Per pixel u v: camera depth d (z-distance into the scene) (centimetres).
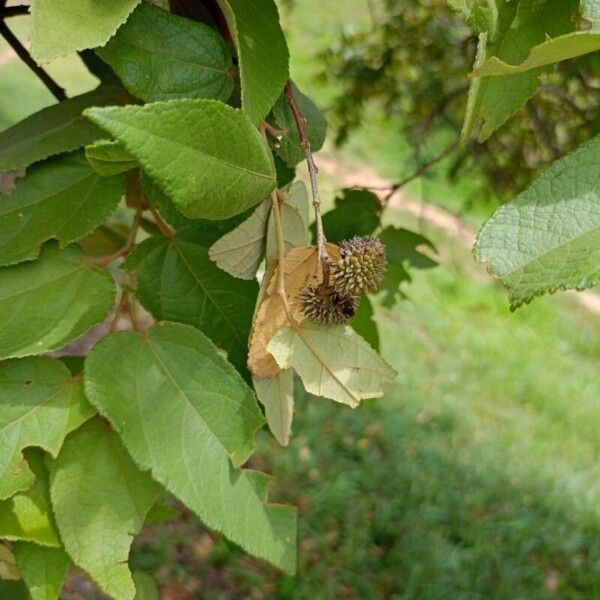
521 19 32
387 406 208
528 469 195
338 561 157
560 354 255
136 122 26
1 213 36
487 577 157
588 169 25
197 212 29
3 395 34
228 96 36
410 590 151
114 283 37
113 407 34
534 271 25
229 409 35
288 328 35
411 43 106
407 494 176
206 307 39
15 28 152
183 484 34
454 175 99
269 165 31
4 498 33
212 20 43
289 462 176
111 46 35
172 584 145
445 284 272
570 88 87
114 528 35
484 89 32
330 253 36
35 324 35
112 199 37
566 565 166
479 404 222
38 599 35
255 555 34
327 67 123
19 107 285
